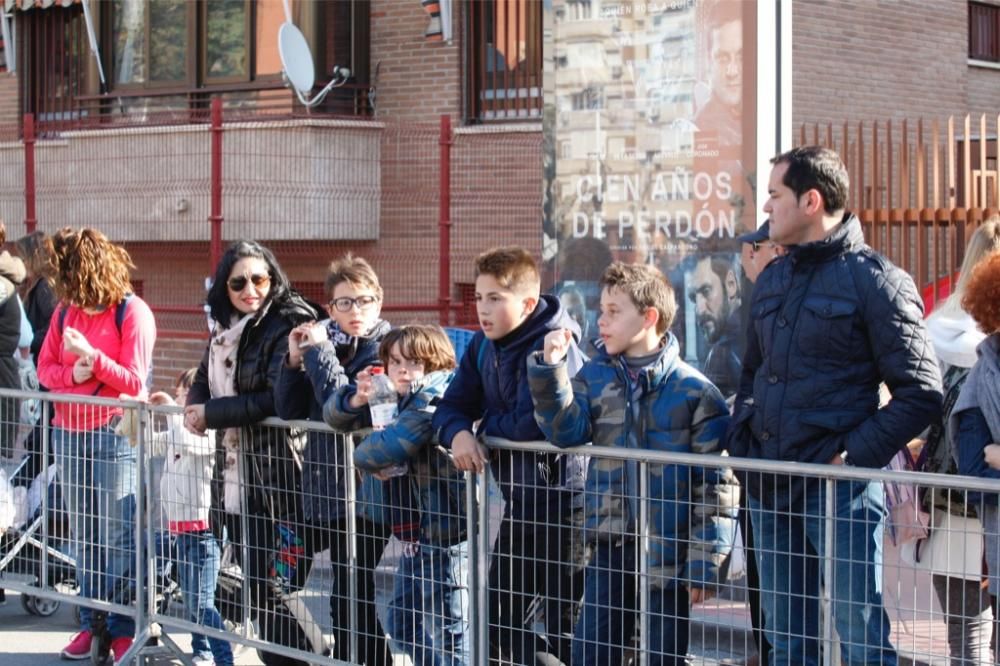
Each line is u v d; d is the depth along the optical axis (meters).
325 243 11.78
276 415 5.43
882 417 4.09
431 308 11.04
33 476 6.58
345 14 12.30
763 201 6.62
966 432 4.36
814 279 4.23
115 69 13.33
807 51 12.15
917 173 8.78
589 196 7.14
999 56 14.20
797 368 4.21
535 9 11.65
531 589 4.73
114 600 6.13
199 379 5.79
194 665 5.93
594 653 4.54
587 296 7.17
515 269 4.69
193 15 12.75
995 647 3.93
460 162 11.47
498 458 4.75
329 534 5.25
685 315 6.85
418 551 5.02
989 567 4.08
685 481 4.36
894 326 4.09
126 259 6.40
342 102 12.27
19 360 7.53
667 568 4.39
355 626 5.21
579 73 7.12
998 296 4.29
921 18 13.09
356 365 5.41
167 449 5.84
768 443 4.27
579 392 4.63
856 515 4.12
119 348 6.27
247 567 5.56
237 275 5.45
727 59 6.68
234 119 11.75
